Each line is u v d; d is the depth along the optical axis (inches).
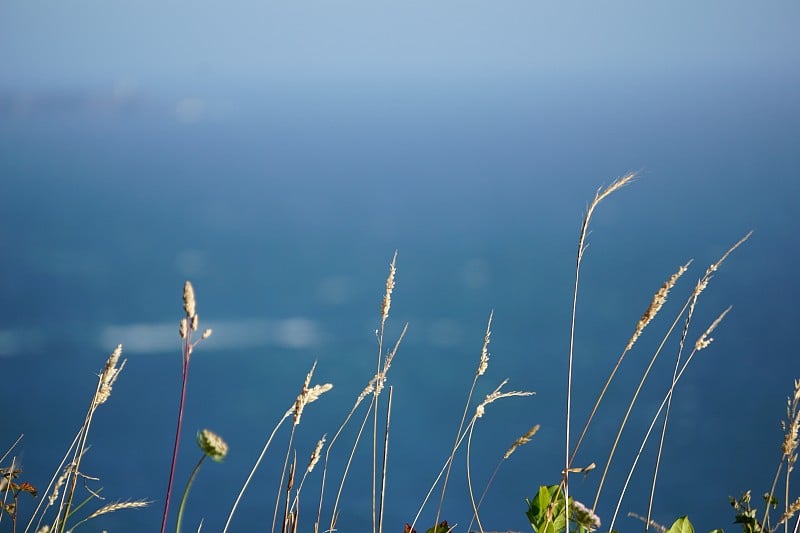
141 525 1733.5
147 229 7578.7
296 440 2736.2
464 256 6510.8
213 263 6437.0
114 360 83.7
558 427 3132.4
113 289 5610.2
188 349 61.4
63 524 83.3
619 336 4347.9
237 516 2204.7
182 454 2997.0
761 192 7839.6
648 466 2432.3
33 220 7696.9
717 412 3203.7
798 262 5388.8
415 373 4111.7
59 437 3233.3
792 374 3563.0
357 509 2137.1
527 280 5703.7
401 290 5718.5
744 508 93.6
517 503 2454.5
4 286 5585.6
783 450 88.8
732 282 5044.3
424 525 2194.9
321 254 6761.8
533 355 4271.7
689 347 3777.1
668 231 6614.2
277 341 4665.4
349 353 4448.8
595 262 5944.9
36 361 4232.3
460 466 2827.3
